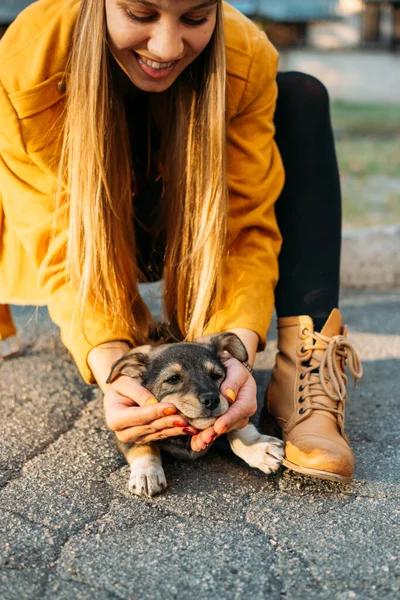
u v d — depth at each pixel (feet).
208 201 8.84
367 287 16.28
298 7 50.19
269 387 9.18
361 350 12.42
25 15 8.78
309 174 9.70
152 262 10.73
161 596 6.18
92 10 8.18
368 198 22.26
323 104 9.89
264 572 6.51
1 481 8.24
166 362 8.54
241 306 8.91
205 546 6.93
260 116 9.35
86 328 8.50
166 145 9.56
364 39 50.31
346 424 9.65
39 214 8.96
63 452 8.95
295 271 9.46
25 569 6.57
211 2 7.57
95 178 8.59
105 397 8.00
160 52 7.62
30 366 11.78
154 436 7.75
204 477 8.32
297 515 7.47
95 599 6.15
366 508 7.58
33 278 9.69
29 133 8.75
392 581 6.35
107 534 7.16
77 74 8.39
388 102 50.11
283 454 8.14
